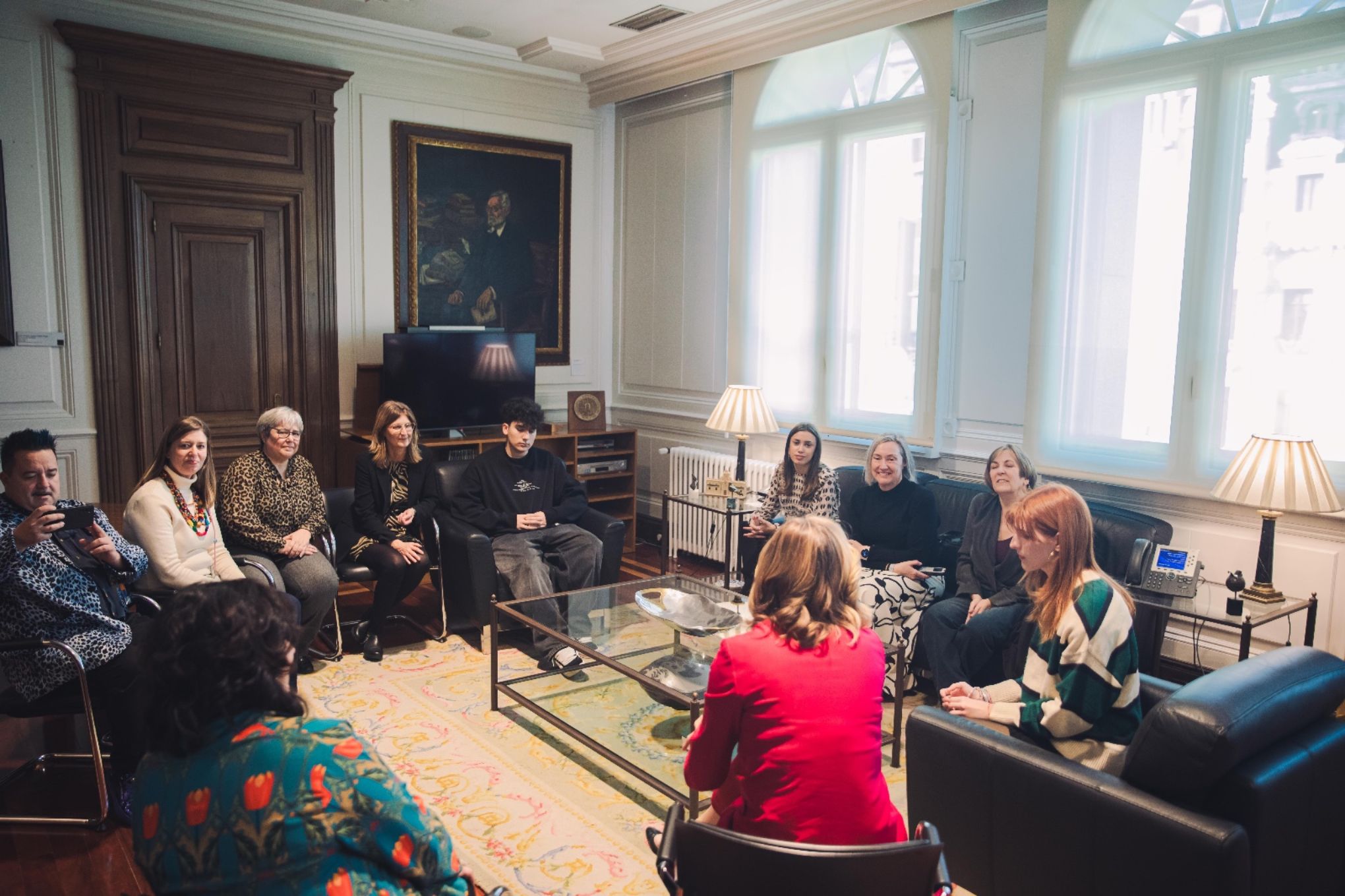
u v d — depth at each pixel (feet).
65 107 15.29
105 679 8.89
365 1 16.17
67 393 15.75
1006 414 14.51
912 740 7.40
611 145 21.49
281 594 4.38
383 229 18.65
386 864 4.19
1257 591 10.52
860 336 16.28
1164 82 12.10
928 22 14.51
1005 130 14.15
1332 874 6.74
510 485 14.25
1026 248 14.03
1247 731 5.89
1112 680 6.99
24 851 8.34
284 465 12.80
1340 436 10.99
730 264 18.35
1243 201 11.55
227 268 16.94
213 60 16.21
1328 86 10.77
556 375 21.31
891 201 15.57
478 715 11.32
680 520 19.40
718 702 5.80
